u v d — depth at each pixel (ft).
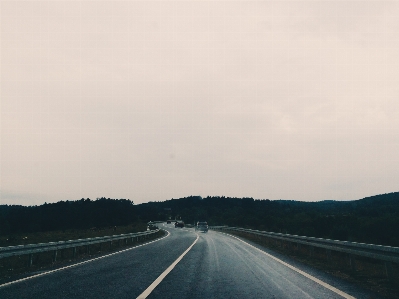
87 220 317.63
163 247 70.28
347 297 21.59
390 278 28.02
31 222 284.41
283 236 68.33
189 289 24.38
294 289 24.38
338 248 38.27
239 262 42.32
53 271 34.58
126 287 25.23
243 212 397.80
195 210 545.44
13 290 24.39
